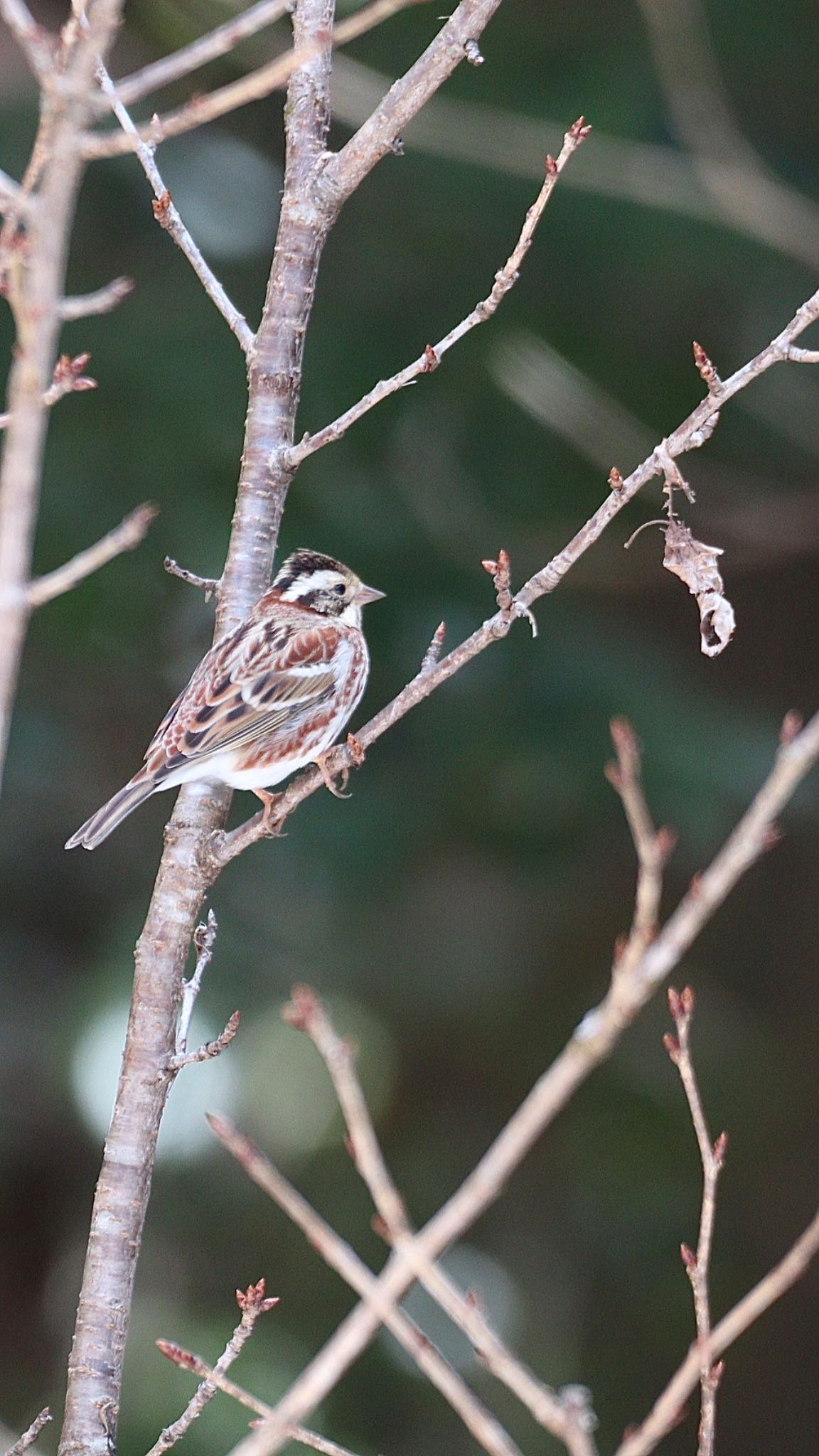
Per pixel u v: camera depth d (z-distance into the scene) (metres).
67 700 14.12
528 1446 13.95
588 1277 14.59
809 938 14.80
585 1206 14.70
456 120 12.15
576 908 14.58
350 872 12.74
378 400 6.53
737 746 12.74
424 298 12.93
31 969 14.71
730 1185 14.45
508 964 14.62
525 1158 14.77
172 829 6.48
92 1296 5.96
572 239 12.59
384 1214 3.49
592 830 12.70
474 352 12.76
